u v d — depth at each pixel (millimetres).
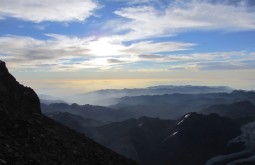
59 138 26359
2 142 19219
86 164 24016
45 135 25000
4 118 23688
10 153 18141
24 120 25594
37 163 18781
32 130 24406
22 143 20891
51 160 20656
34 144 21891
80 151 25922
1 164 16297
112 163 27719
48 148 22578
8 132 21828
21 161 17922
